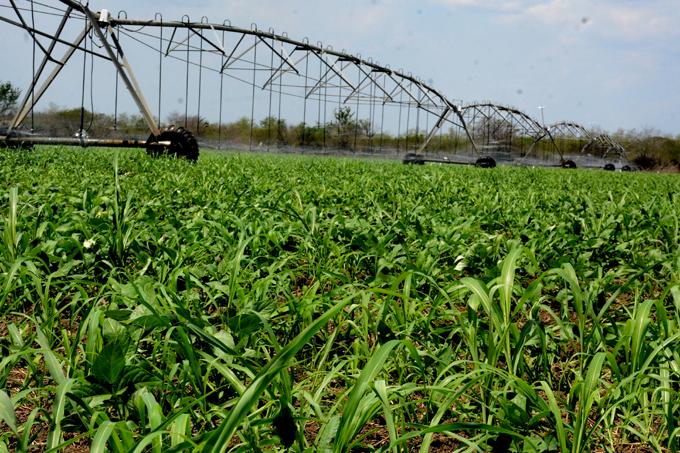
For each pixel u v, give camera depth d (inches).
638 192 570.6
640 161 2883.9
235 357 94.5
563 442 83.0
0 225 193.0
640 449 101.0
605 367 129.0
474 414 100.9
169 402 101.4
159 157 649.6
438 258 176.9
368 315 120.0
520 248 106.5
